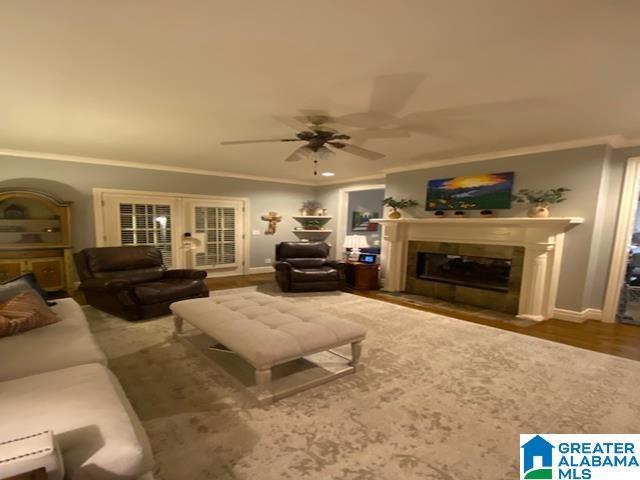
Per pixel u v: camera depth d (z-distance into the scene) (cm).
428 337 324
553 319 397
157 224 583
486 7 147
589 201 374
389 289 555
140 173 558
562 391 223
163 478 142
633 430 183
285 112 289
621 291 383
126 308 351
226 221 666
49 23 163
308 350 214
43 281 462
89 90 245
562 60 192
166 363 257
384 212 595
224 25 166
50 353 176
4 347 182
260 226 714
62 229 475
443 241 502
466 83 225
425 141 379
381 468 151
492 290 443
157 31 171
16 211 461
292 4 148
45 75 221
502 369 255
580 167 378
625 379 241
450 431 179
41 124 330
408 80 223
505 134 348
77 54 194
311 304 454
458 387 227
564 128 323
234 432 174
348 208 790
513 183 432
